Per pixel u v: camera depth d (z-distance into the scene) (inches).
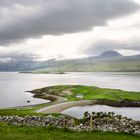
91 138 1451.8
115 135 1637.6
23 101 6314.0
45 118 2226.9
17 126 1994.3
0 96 7500.0
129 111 4591.5
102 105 5226.4
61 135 1542.8
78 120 2236.7
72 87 7701.8
